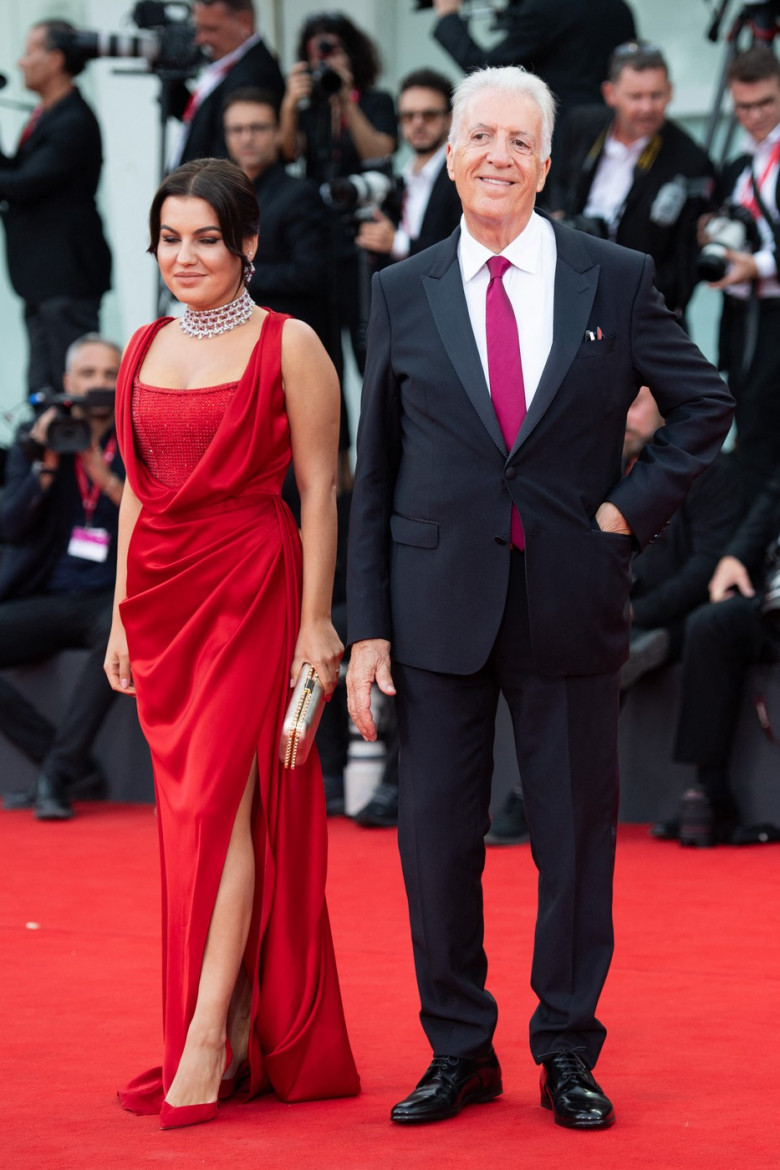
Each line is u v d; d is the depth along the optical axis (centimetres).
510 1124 895
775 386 2038
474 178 891
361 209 2119
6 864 1750
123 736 2189
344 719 2058
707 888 1562
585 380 898
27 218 2450
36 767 2202
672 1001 1155
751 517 1888
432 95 2206
